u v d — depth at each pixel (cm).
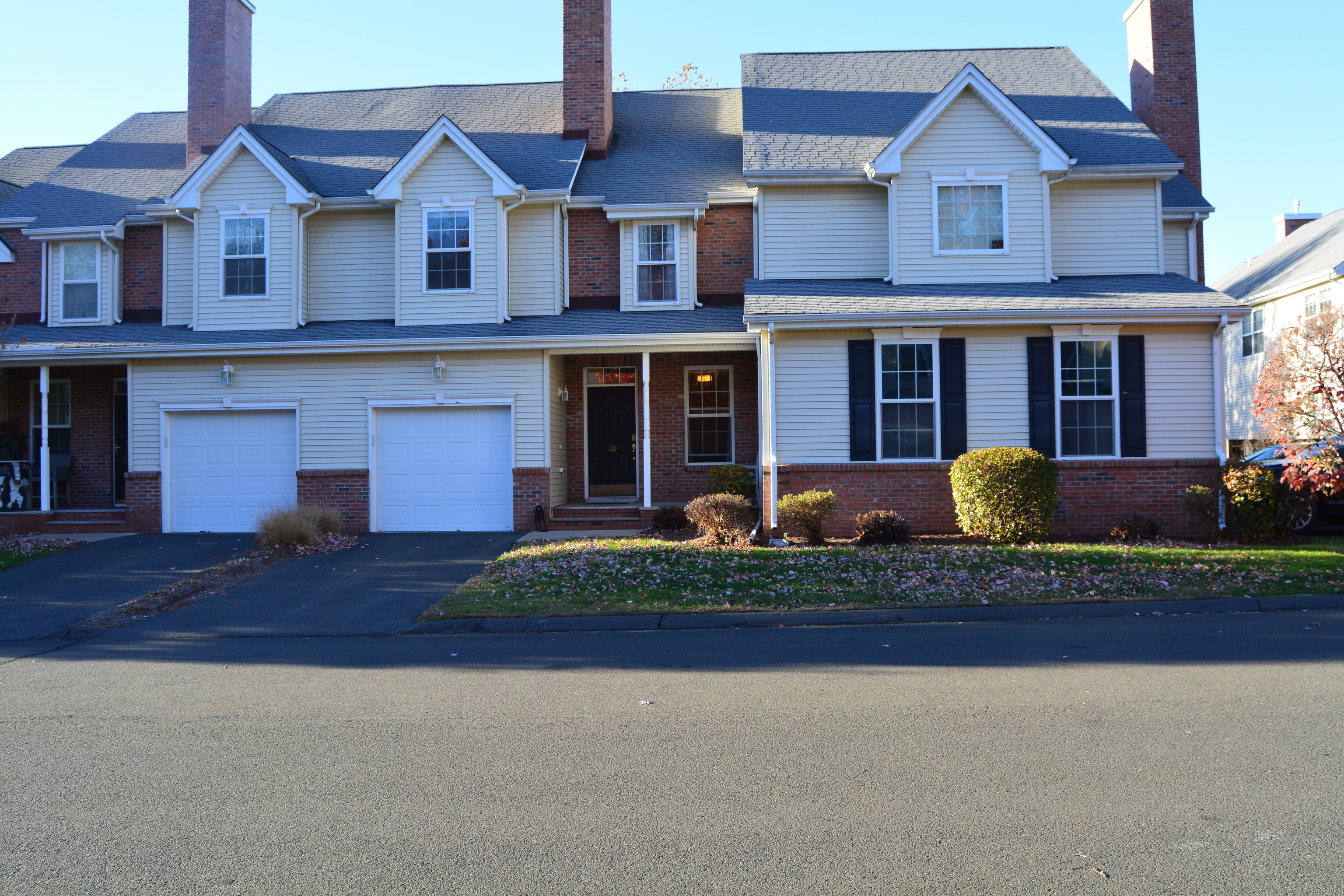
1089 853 409
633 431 1894
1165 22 2009
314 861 417
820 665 791
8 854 429
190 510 1756
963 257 1662
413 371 1720
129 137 2291
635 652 865
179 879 402
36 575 1350
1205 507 1419
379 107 2231
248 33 2194
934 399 1537
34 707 702
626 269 1852
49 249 1941
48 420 1927
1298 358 1502
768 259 1745
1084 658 789
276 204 1833
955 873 393
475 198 1794
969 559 1241
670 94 2342
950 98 1655
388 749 577
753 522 1457
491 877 398
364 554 1480
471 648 912
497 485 1719
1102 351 1525
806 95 1998
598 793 492
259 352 1700
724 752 556
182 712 679
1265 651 797
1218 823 438
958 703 654
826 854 414
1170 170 1678
